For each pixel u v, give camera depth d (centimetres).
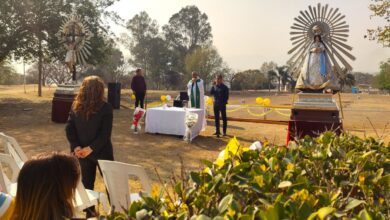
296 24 866
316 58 833
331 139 346
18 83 6138
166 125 1055
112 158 420
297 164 259
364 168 255
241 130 1219
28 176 180
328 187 204
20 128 1129
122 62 6450
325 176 242
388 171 262
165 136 1048
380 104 3192
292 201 158
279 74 6550
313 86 823
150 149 866
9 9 2030
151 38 7750
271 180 207
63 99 1264
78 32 1350
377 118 1812
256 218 152
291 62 879
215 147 916
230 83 6731
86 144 406
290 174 221
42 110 1677
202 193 181
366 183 222
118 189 312
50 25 2166
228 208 158
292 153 287
